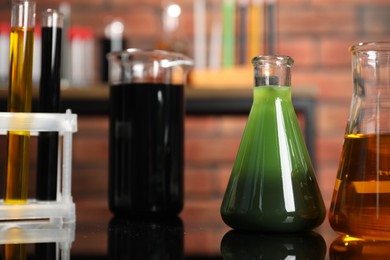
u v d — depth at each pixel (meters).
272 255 0.50
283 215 0.57
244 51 1.50
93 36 1.69
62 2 1.76
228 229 0.61
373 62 0.54
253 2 1.50
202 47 1.72
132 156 0.67
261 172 0.58
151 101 0.67
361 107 0.54
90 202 1.74
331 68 1.76
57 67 0.65
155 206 0.67
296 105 1.30
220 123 1.75
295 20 1.77
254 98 0.60
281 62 0.59
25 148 0.62
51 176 0.64
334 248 0.52
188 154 1.74
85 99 1.30
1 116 0.61
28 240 0.55
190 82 1.43
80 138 1.74
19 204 0.61
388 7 1.77
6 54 1.49
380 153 0.53
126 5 1.77
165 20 1.75
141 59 0.67
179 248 0.53
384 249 0.51
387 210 0.52
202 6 1.73
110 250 0.52
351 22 1.77
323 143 1.75
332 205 0.55
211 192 1.74
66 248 0.52
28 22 0.63
